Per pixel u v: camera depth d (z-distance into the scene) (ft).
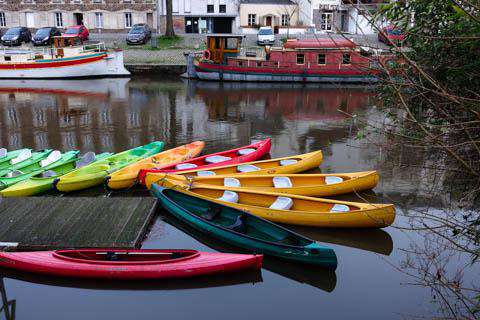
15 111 76.43
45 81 109.19
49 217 34.58
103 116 73.41
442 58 23.47
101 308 26.66
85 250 28.96
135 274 27.76
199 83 108.37
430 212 36.86
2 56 110.63
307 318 26.00
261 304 27.27
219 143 59.36
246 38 144.05
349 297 27.91
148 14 157.89
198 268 27.96
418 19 24.39
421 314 26.08
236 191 37.91
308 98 91.40
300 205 36.58
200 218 33.45
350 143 59.00
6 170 42.91
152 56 123.65
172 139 61.05
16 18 154.71
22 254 29.17
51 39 133.80
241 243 31.53
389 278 29.66
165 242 33.50
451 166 25.30
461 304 26.37
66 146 57.47
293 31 145.38
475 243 22.36
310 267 30.01
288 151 55.98
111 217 34.73
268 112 78.02
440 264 30.14
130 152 49.21
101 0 154.81
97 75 114.11
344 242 34.19
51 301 27.22
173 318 25.94
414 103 24.03
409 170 46.70
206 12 158.10
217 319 25.84
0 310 26.32
